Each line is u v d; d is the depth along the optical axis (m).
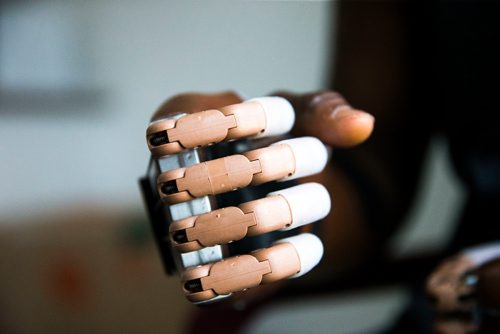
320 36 1.38
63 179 1.47
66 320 1.40
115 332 1.38
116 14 1.46
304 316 1.17
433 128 0.96
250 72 1.40
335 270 0.85
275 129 0.43
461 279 0.56
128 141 1.46
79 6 1.48
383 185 0.86
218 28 1.41
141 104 1.46
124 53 1.46
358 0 0.95
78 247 1.43
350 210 0.84
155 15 1.44
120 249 1.42
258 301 0.76
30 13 1.49
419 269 0.88
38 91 1.48
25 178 1.46
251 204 0.42
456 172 0.89
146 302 1.37
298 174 0.43
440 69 0.92
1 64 1.48
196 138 0.42
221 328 0.81
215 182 0.42
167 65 1.44
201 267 0.42
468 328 0.55
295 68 1.39
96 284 1.41
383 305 1.18
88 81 1.48
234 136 0.42
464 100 0.88
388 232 0.88
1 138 1.46
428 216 1.33
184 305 1.33
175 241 0.42
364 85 0.94
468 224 0.86
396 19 0.94
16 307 1.40
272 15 1.39
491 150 0.84
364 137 0.48
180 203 0.42
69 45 1.48
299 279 0.83
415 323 0.75
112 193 1.46
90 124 1.48
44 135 1.48
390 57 0.94
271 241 0.47
